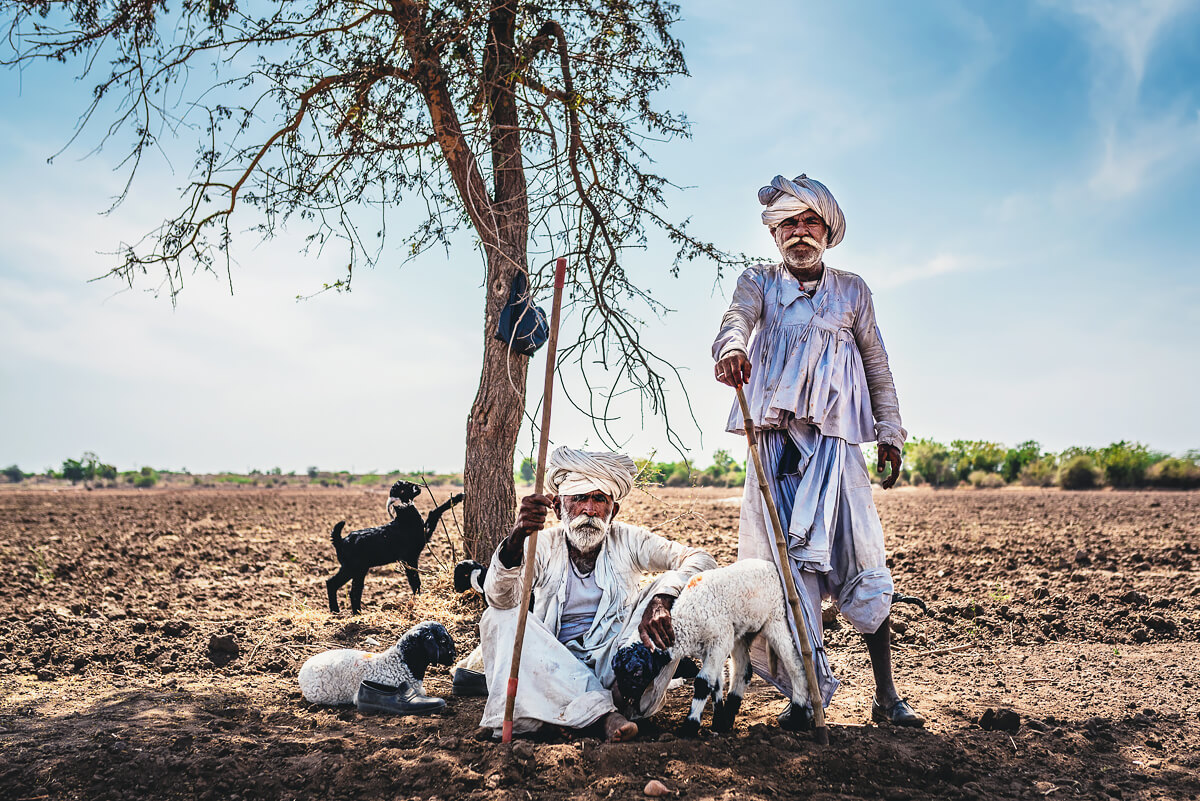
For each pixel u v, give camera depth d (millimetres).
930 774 3787
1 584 9062
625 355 7805
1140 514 19578
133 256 7320
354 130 7898
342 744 4051
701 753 3836
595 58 7816
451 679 5441
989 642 6637
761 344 4672
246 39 7387
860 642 6496
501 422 7750
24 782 3662
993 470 41562
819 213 4629
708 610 4055
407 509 7555
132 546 13461
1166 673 5641
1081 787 3730
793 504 4484
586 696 4000
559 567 4609
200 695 4957
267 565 10984
